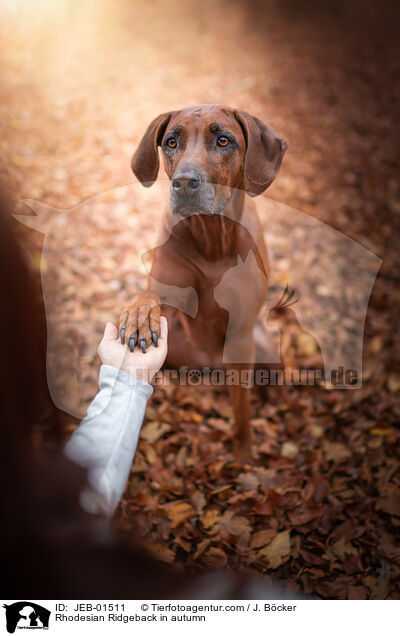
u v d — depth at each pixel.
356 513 2.48
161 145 1.97
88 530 0.65
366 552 2.33
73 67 6.63
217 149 1.83
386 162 6.01
